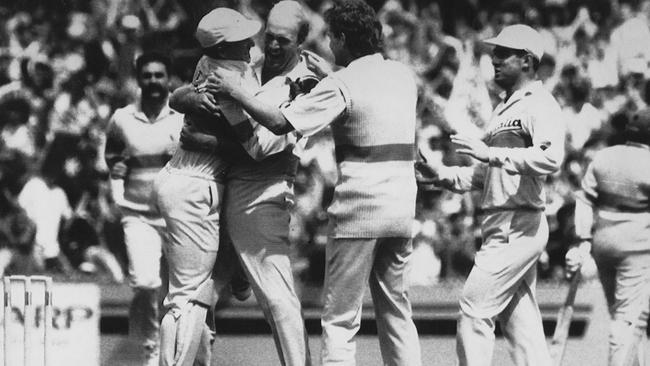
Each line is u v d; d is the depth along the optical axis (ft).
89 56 184.44
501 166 98.58
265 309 99.71
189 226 98.84
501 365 137.18
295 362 99.50
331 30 98.53
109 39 185.88
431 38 189.78
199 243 99.04
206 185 98.89
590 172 115.65
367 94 96.37
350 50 98.12
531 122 101.65
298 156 101.45
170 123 124.36
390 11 191.42
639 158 114.52
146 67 124.57
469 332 102.83
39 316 111.04
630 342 116.06
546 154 98.94
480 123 180.86
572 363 139.44
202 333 103.81
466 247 167.53
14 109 176.45
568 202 169.99
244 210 98.89
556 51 192.95
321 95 95.35
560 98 186.29
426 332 148.56
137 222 123.75
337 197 97.81
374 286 99.91
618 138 149.18
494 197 102.83
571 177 175.83
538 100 102.12
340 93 95.76
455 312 150.10
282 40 101.14
